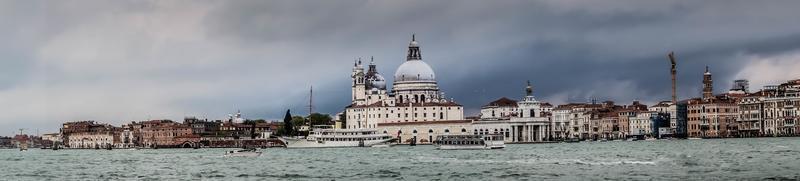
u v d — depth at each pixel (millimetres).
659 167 166250
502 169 169375
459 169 172375
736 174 144750
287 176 162125
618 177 143250
